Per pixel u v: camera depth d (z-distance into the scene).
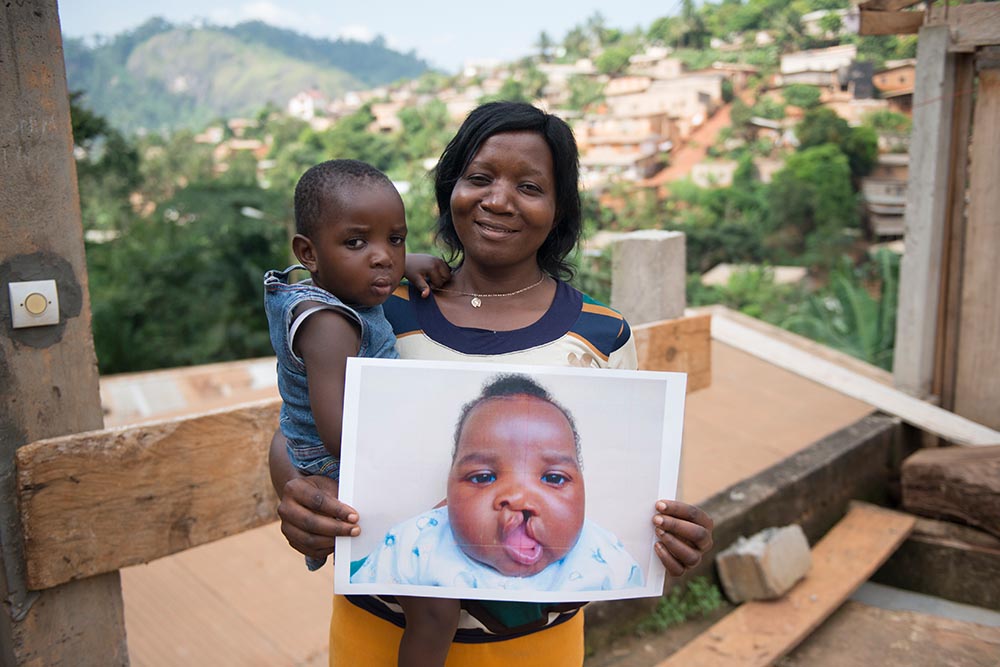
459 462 1.45
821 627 3.58
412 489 1.44
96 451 1.85
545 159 1.53
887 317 8.52
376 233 1.41
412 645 1.46
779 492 3.89
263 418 2.14
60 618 1.88
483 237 1.53
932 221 4.54
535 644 1.58
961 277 4.67
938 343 4.78
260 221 20.97
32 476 1.76
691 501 3.77
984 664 3.30
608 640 3.19
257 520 2.14
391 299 1.65
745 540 3.61
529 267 1.64
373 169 1.44
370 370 1.43
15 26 1.71
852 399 5.27
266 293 1.49
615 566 1.47
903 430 4.79
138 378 7.57
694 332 3.36
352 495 1.43
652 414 1.49
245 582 3.20
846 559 3.81
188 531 2.02
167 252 19.72
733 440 4.60
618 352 1.65
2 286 1.75
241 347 18.84
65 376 1.86
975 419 4.70
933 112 4.43
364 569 1.43
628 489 1.48
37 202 1.78
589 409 1.48
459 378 1.46
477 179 1.54
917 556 4.05
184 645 2.80
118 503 1.89
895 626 3.60
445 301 1.64
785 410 5.08
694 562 1.48
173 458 1.98
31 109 1.75
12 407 1.78
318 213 1.40
